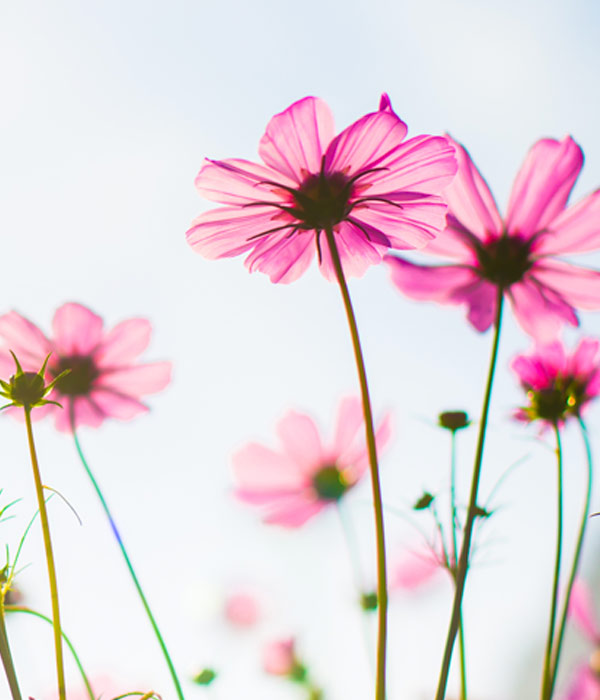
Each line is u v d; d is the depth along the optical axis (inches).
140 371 22.2
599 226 19.8
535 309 20.3
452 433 18.8
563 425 20.6
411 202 18.6
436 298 20.3
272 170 18.4
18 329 21.6
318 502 27.3
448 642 16.5
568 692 25.3
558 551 17.8
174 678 17.7
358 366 16.9
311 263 19.3
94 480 18.9
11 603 19.6
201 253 18.9
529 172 20.0
